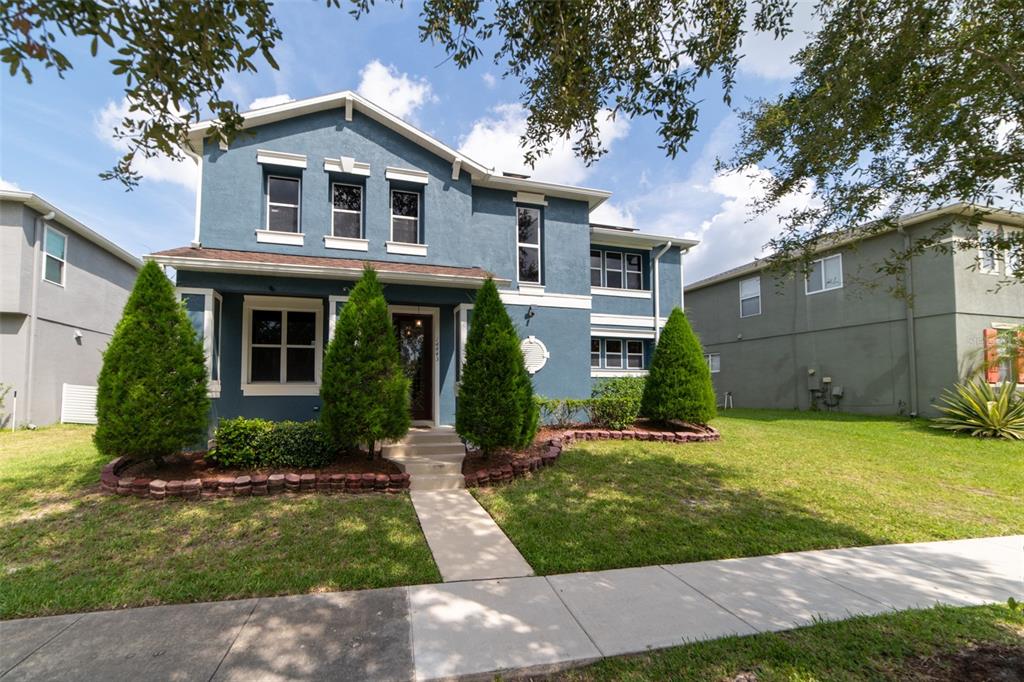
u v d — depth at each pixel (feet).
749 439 36.65
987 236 15.07
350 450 26.20
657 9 11.80
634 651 10.37
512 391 25.67
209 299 27.07
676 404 36.50
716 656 10.16
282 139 32.30
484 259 38.37
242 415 29.84
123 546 15.53
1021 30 11.76
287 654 10.11
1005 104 12.77
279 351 31.63
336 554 15.25
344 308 24.41
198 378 22.84
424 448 27.53
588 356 40.83
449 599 12.67
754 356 68.13
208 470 22.91
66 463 25.76
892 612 12.12
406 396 24.75
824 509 20.75
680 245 50.14
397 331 34.68
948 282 46.44
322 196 32.96
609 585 13.61
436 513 19.54
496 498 21.50
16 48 8.34
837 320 56.90
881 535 17.97
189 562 14.49
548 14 11.54
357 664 9.79
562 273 40.78
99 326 52.70
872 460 30.17
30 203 41.19
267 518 18.13
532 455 27.58
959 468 28.32
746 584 13.75
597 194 41.11
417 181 35.19
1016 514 20.42
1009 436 36.78
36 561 14.47
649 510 20.03
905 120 14.39
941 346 46.91
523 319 39.01
